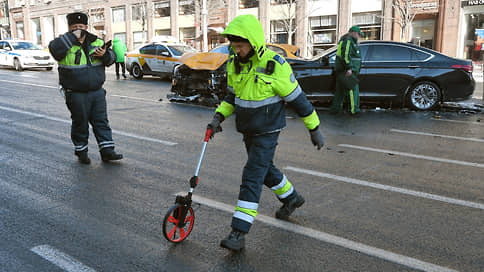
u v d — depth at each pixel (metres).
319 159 5.79
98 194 4.45
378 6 25.47
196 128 7.95
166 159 5.81
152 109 10.23
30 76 18.19
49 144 6.57
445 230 3.60
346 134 7.45
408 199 4.32
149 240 3.41
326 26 27.91
